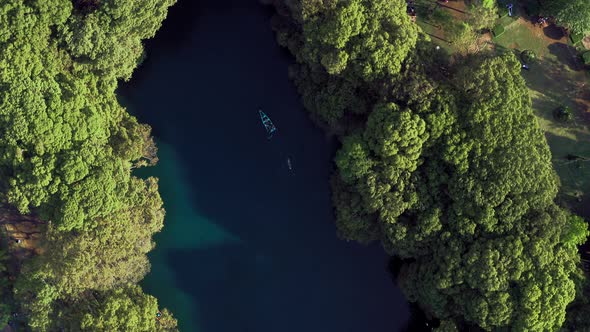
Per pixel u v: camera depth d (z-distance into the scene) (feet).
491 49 216.13
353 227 205.46
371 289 229.25
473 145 186.50
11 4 185.06
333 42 186.91
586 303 193.67
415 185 193.67
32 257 213.87
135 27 202.28
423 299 202.49
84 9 195.62
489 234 188.65
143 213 210.18
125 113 215.10
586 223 197.26
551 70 216.54
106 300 201.36
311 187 229.25
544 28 216.54
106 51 196.44
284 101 229.04
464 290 191.01
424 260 199.52
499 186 184.34
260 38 229.45
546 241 186.70
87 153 192.65
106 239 198.29
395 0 191.72
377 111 189.57
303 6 188.03
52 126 188.85
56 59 195.00
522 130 187.11
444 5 216.33
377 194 192.03
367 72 188.96
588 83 215.72
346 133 206.90
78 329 198.49
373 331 229.25
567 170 214.69
